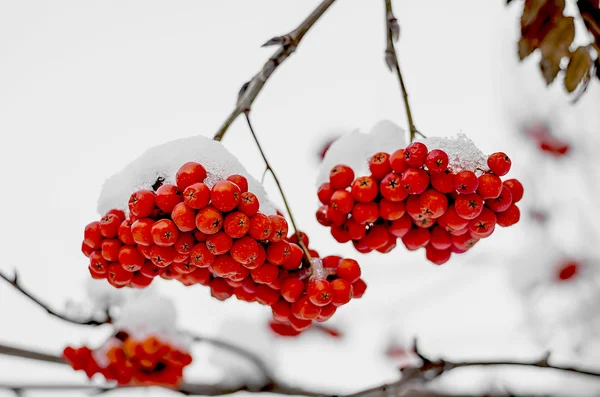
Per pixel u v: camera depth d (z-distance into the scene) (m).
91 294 0.84
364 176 0.71
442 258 0.73
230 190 0.68
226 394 0.84
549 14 0.75
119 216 0.71
